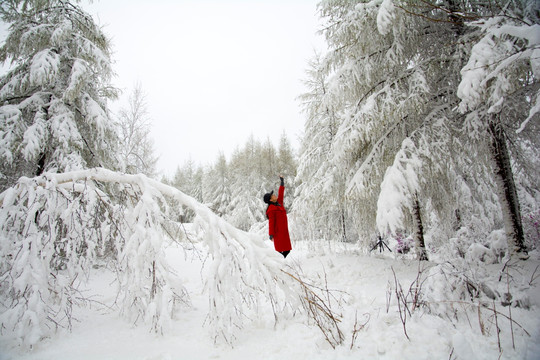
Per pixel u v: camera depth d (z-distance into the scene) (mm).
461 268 3193
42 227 2928
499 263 4367
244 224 21359
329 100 5785
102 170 3266
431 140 4629
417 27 5055
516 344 2090
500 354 1984
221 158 27906
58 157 5832
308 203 7535
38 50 6168
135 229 2980
